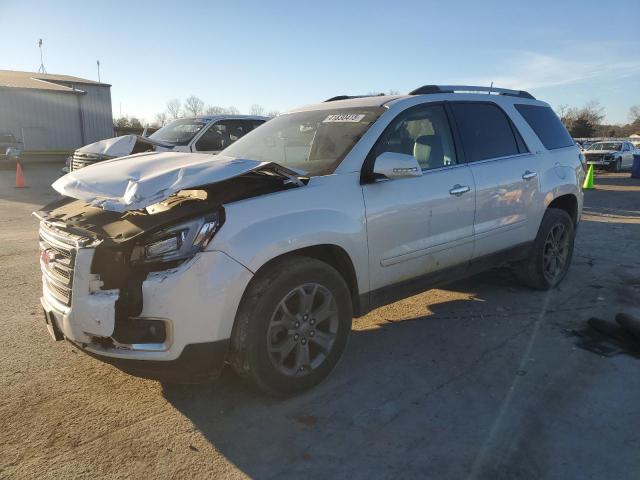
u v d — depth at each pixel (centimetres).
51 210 363
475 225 433
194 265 277
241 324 298
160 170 315
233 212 293
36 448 274
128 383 343
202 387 339
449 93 454
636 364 369
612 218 1038
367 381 347
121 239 278
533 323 446
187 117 1045
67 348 396
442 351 393
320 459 267
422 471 257
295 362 323
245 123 1017
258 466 262
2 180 1814
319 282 324
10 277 579
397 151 385
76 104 3075
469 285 554
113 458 267
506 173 460
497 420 300
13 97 2805
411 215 378
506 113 493
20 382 343
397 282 382
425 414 307
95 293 281
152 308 276
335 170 350
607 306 488
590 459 265
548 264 528
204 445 278
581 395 327
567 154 546
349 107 423
